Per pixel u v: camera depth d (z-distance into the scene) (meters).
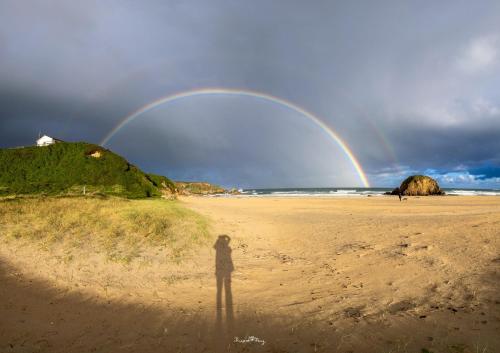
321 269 9.80
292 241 14.35
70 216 13.92
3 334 5.55
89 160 34.50
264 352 5.03
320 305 7.01
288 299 7.46
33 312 6.55
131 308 6.99
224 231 15.33
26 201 16.91
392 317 6.17
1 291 7.47
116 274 9.06
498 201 45.09
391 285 8.02
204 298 7.59
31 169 30.91
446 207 31.78
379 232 14.77
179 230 13.53
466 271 8.58
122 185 33.44
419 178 78.31
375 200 52.06
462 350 4.84
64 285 8.16
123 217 14.58
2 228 11.91
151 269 9.55
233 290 8.14
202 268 9.91
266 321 6.26
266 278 9.10
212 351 5.08
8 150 32.25
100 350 5.12
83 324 6.14
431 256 10.17
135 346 5.27
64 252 10.30
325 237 14.69
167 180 56.62
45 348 5.16
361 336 5.45
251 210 30.62
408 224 16.45
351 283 8.39
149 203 22.02
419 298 7.09
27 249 10.36
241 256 11.53
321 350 5.04
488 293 6.99
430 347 4.96
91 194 26.56
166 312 6.77
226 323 6.20
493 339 5.12
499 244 10.98
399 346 5.03
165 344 5.34
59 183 30.33
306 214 25.75
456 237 12.52
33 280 8.34
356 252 11.45
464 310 6.27
